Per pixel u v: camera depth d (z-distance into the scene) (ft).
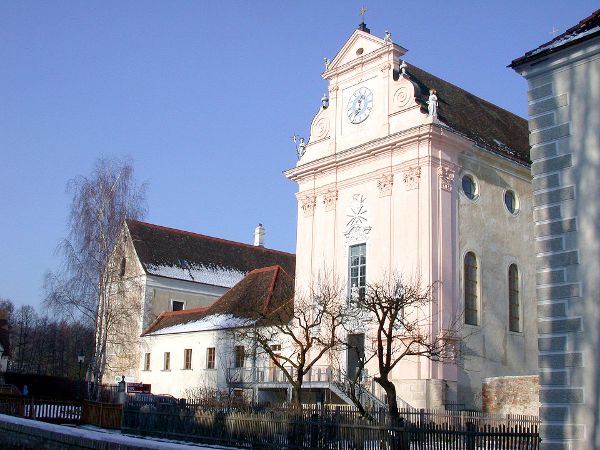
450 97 143.43
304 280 142.00
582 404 47.91
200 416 92.63
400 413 88.28
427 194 123.34
